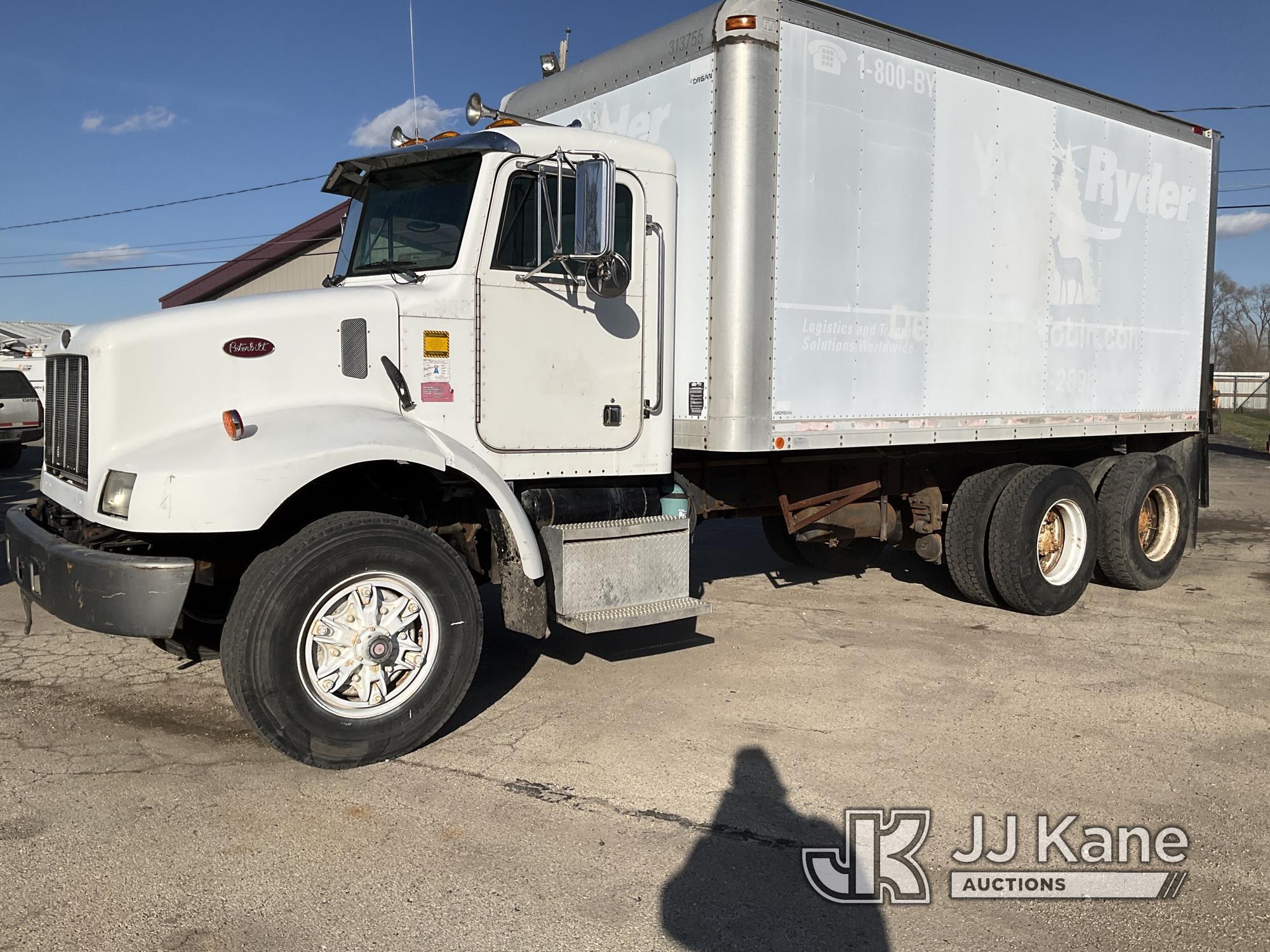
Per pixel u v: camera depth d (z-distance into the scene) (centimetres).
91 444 416
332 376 445
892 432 601
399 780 409
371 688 422
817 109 545
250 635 389
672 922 305
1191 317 818
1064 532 732
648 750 445
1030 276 678
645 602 511
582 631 472
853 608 732
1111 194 734
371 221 522
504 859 343
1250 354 7312
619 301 512
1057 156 691
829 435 566
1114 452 828
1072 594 716
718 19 519
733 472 614
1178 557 820
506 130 476
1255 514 1323
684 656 595
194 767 420
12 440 1748
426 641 435
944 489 741
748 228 517
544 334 490
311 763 406
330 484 462
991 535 692
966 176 630
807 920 309
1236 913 319
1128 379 764
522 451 488
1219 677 566
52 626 652
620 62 586
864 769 426
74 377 448
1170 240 790
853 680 550
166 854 342
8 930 293
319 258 2144
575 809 384
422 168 498
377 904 312
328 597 408
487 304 473
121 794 392
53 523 471
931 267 614
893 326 595
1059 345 705
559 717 487
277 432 411
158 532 386
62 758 429
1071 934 306
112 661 571
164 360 417
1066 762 437
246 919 302
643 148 514
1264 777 423
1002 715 497
